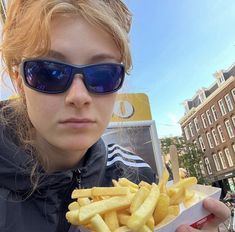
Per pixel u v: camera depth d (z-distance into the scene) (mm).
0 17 355
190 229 255
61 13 281
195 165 10117
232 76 9266
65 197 331
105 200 248
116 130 576
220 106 9961
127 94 531
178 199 270
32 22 289
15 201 308
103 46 296
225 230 2158
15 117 340
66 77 279
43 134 290
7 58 325
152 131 752
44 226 312
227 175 9695
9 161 306
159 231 249
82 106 273
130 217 234
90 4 292
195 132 11469
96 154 361
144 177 450
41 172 319
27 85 287
